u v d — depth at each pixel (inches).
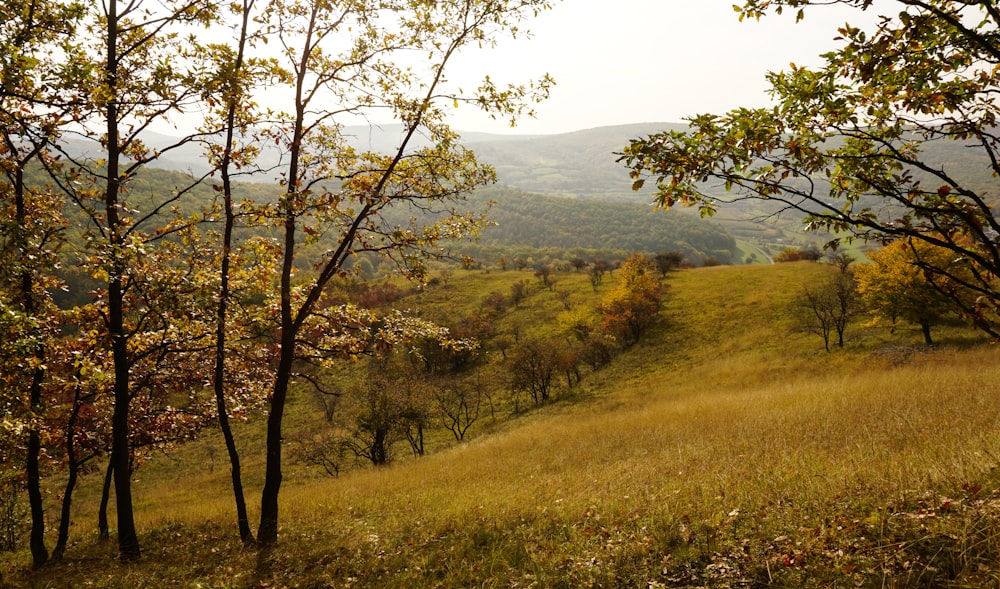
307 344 416.5
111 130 332.8
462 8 385.4
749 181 144.7
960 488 219.5
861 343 1531.7
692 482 357.4
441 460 915.4
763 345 1823.3
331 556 325.7
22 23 283.7
